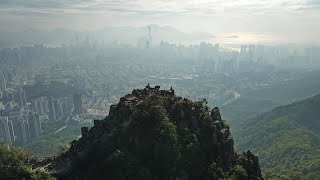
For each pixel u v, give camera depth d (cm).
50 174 10950
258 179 11906
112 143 11206
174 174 10575
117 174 10469
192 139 11438
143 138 11100
